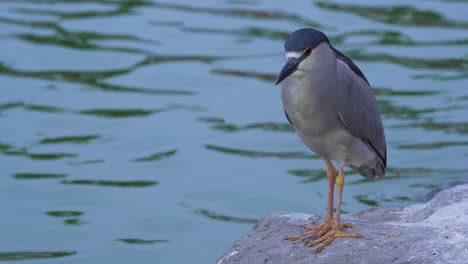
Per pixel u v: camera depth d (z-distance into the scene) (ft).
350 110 27.45
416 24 64.03
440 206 31.83
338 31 62.34
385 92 52.49
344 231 28.14
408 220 32.04
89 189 42.34
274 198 41.24
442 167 43.55
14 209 40.29
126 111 50.80
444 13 66.69
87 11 68.08
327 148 28.12
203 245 37.32
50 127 48.57
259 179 43.21
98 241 37.73
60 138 47.37
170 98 52.60
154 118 49.93
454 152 45.14
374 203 40.40
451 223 28.27
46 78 55.26
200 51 59.62
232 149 46.50
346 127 27.63
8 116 49.70
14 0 70.69
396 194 41.14
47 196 41.55
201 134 48.11
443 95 52.08
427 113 49.83
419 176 42.78
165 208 40.60
